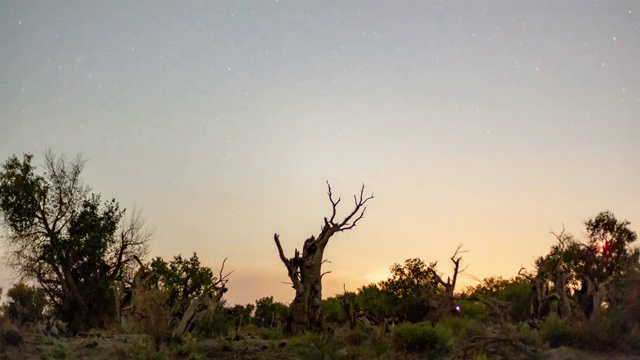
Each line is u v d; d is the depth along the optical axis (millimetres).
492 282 42250
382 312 37656
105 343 22812
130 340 23547
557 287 30047
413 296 37250
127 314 29453
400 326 23250
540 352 19469
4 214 36625
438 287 37781
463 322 26812
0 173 37594
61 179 37875
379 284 39531
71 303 35188
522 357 19125
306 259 31422
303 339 24828
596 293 27547
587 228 44938
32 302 32344
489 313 32688
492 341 19859
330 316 41281
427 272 38188
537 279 32062
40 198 37250
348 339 24344
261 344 24750
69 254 35875
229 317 34188
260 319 43344
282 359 21625
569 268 40219
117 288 35500
